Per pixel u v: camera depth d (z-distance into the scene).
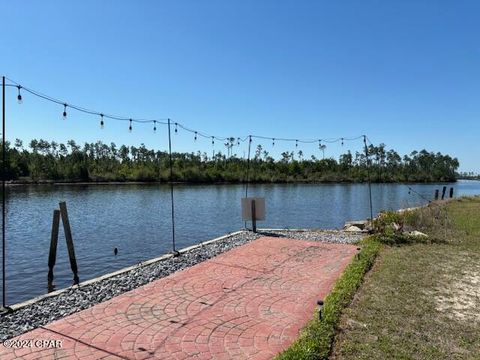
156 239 16.50
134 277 7.14
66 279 10.70
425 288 6.31
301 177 66.94
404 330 4.71
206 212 26.53
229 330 4.70
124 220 22.38
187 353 4.10
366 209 29.66
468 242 10.43
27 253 13.87
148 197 38.69
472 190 58.09
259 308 5.46
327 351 4.04
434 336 4.58
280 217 24.83
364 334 4.56
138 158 74.62
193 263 8.26
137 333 4.59
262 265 7.97
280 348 4.25
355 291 6.06
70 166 61.31
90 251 14.14
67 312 5.38
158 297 5.91
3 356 4.00
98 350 4.14
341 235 12.03
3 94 5.78
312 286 6.54
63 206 10.83
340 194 44.25
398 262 8.01
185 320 5.00
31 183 56.94
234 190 49.22
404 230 12.21
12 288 9.86
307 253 9.14
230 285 6.56
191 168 63.78
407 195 43.31
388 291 6.12
